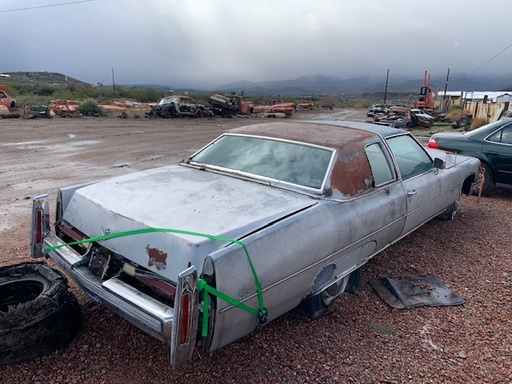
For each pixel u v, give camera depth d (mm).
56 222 3463
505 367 2969
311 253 2922
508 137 7500
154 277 2590
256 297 2578
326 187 3314
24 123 19188
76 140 14469
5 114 21609
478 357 3070
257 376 2770
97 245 2979
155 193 3219
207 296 2340
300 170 3506
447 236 5504
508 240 5449
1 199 6695
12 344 2668
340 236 3186
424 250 5000
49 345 2820
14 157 10680
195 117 30578
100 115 26562
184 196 3156
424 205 4574
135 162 10547
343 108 87312
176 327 2219
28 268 3199
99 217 2977
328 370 2861
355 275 3881
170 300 2547
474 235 5590
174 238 2523
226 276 2383
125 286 2639
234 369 2822
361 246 3555
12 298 3191
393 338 3254
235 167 3783
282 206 3064
